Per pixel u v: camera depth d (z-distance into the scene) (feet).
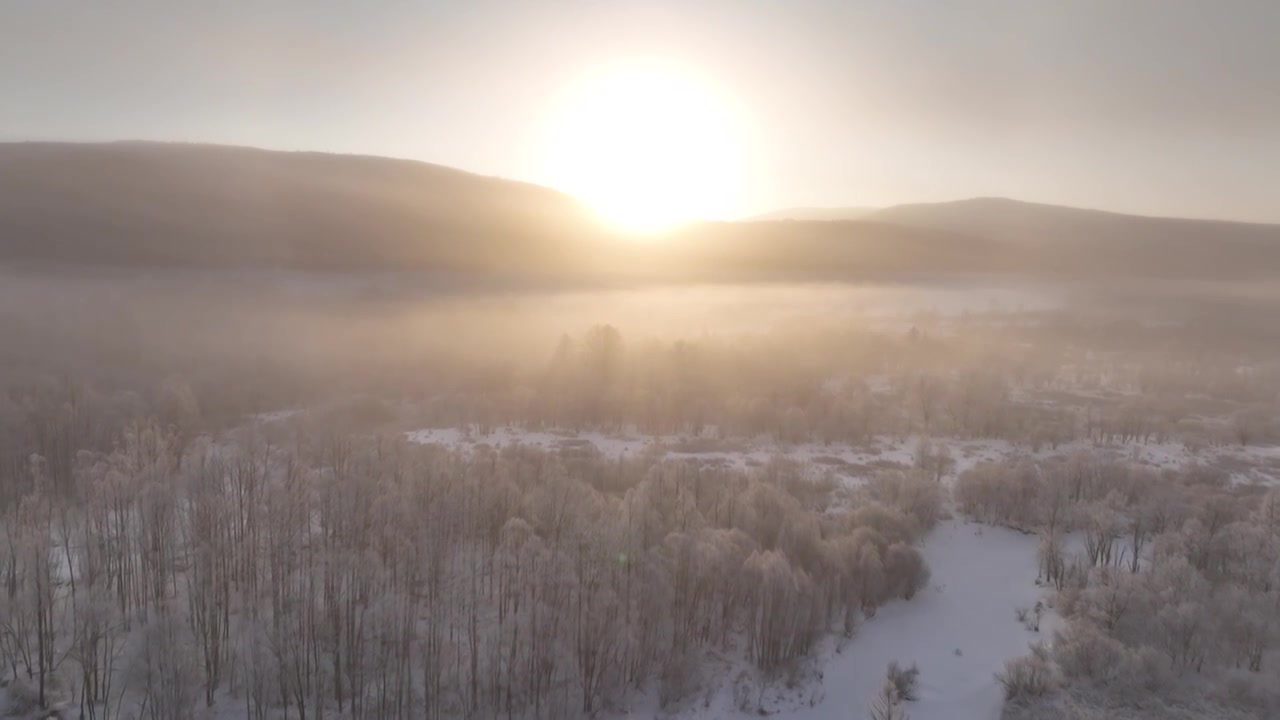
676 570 77.97
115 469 95.25
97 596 68.80
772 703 71.15
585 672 68.03
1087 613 79.92
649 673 72.43
